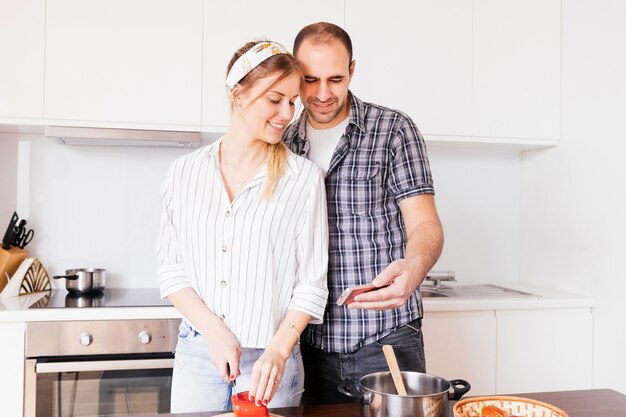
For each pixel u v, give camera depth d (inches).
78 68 93.6
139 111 95.2
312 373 66.1
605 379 99.8
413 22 102.9
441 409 41.4
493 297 101.0
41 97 92.7
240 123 57.9
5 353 82.9
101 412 85.6
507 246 122.0
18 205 105.1
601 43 100.1
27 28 92.3
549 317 101.2
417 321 65.0
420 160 62.9
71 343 84.4
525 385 100.3
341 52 58.0
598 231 101.0
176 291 59.7
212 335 56.2
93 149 107.0
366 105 65.0
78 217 106.8
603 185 99.9
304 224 58.7
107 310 85.3
